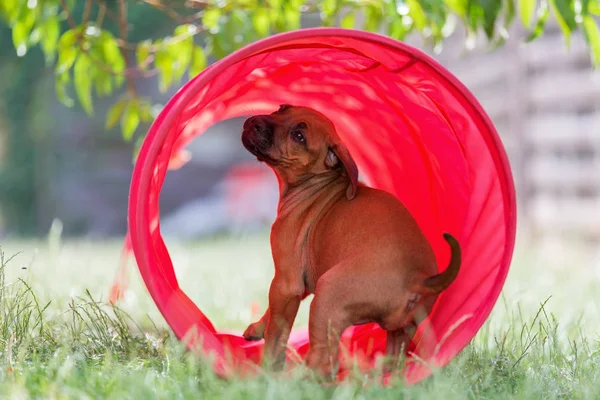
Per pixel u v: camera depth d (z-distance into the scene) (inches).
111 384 213.6
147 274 238.5
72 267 482.6
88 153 1262.3
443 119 290.7
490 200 266.7
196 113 298.7
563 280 467.5
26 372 217.9
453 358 249.6
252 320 366.6
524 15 309.1
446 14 343.9
